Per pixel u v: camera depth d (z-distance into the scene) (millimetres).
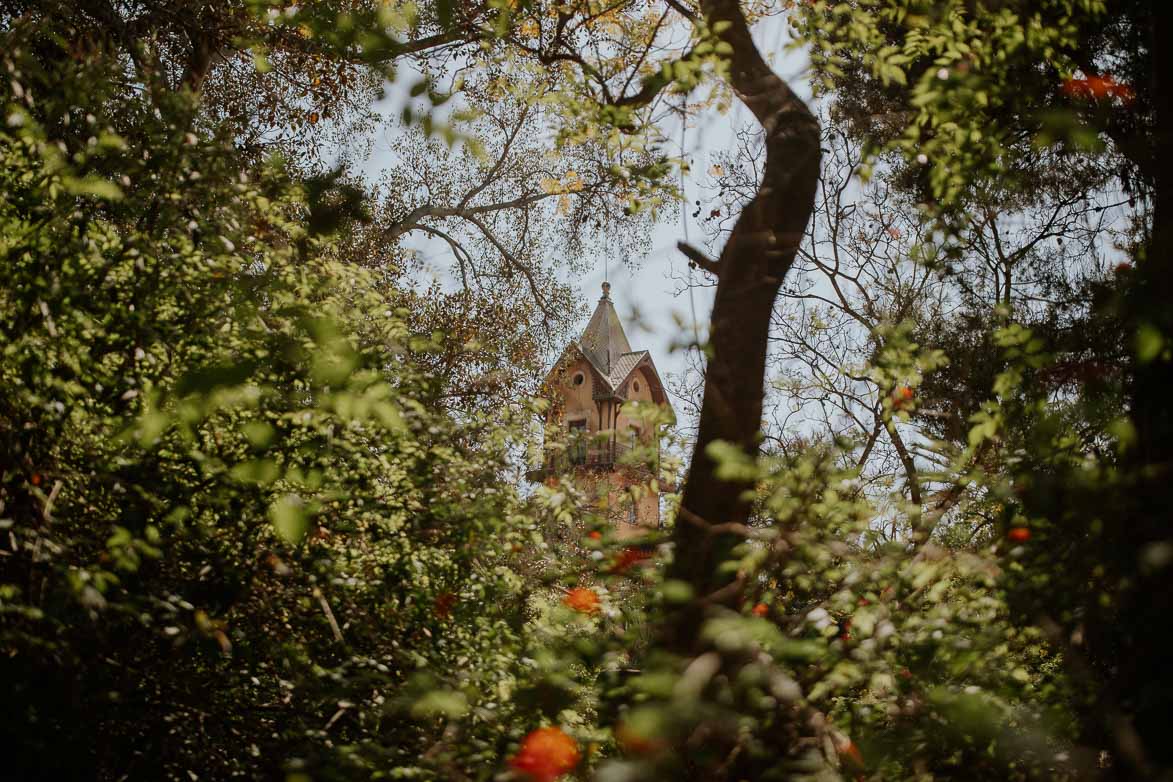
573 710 3342
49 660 3285
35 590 3357
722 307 4129
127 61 8438
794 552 3314
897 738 2902
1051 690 2961
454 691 3449
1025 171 6336
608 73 5895
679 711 2035
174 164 4289
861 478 3957
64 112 4348
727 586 3264
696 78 4586
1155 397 2924
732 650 2260
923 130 5113
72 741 3496
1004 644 3088
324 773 3307
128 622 3580
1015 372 3453
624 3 6602
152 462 3744
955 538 4016
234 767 4035
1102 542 2639
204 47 10562
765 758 2545
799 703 2623
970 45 4766
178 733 3873
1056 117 3262
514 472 5797
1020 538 3045
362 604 4602
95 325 3889
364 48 3967
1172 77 3295
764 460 3471
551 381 13375
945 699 2699
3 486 3545
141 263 3996
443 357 8836
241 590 3920
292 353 3557
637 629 3240
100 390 3881
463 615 4910
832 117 7719
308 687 3930
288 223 5094
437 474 5180
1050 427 3121
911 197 7695
